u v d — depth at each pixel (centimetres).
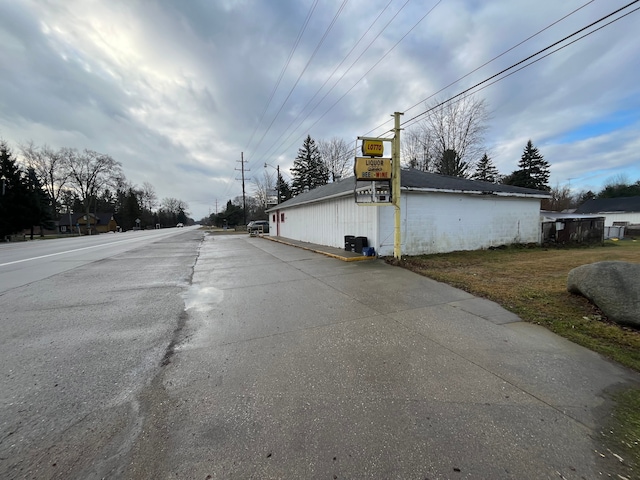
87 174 5109
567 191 4991
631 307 364
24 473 162
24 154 4516
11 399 233
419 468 165
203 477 160
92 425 202
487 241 1216
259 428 198
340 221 1269
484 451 176
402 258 950
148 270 843
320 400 229
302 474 162
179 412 216
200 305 492
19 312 457
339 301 503
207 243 1894
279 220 2373
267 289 596
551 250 1188
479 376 263
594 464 167
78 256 1216
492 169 3997
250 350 321
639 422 201
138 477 160
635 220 3078
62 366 288
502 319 405
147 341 348
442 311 442
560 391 239
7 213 2903
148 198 8931
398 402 226
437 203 1092
